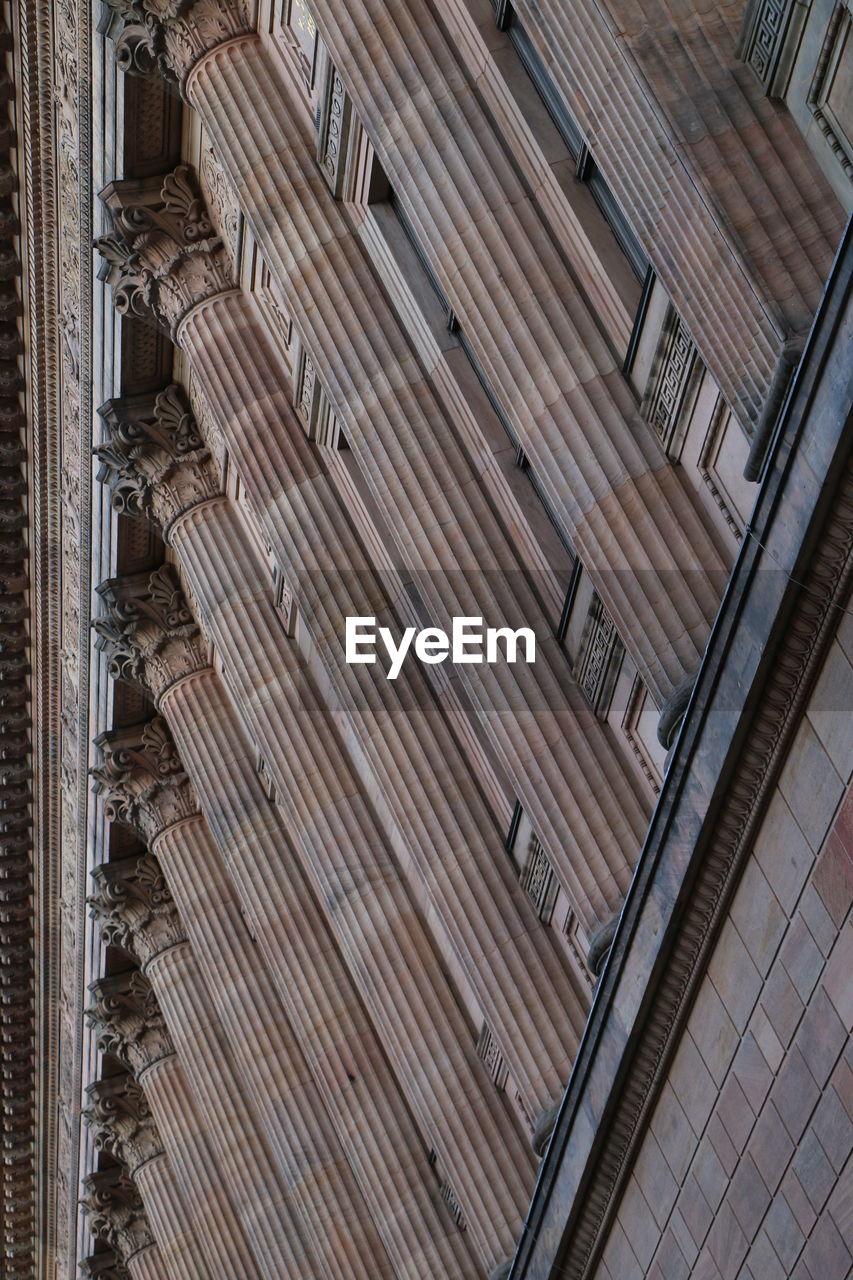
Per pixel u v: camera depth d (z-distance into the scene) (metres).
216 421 20.66
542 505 15.62
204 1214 31.20
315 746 21.39
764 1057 11.82
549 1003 17.12
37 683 33.66
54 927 38.72
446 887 17.73
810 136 11.30
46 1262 49.78
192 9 18.27
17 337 27.23
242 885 24.53
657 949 12.49
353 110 16.31
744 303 11.32
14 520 30.58
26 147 23.98
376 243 16.73
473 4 14.24
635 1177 13.53
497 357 14.12
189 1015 30.14
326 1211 24.30
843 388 10.07
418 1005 19.62
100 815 31.53
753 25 11.36
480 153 14.22
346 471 19.38
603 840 14.98
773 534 10.81
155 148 21.14
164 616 26.95
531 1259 14.67
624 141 11.89
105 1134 36.62
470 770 18.19
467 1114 19.02
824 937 11.11
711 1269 12.55
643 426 13.60
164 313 21.64
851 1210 11.00
